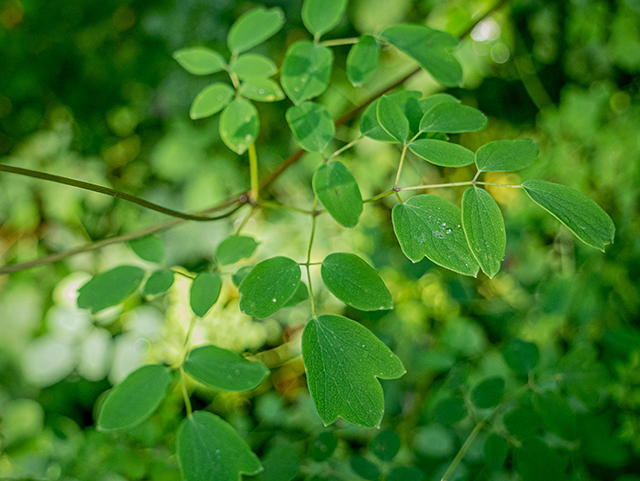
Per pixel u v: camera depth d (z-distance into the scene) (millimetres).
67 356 519
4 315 555
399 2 521
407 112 253
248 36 289
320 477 311
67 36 576
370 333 224
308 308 538
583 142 511
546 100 562
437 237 220
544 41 557
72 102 607
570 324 418
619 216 489
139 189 607
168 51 567
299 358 541
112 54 585
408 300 458
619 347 362
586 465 374
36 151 603
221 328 530
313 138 247
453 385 329
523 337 415
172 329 525
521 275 473
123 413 241
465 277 449
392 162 553
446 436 336
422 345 459
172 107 586
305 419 386
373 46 272
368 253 519
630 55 531
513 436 296
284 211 555
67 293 547
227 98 281
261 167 568
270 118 575
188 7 548
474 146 592
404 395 421
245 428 404
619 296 440
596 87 544
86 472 363
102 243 288
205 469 231
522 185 224
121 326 532
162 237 565
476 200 222
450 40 278
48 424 471
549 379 306
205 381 247
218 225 562
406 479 298
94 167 607
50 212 597
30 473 366
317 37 272
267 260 235
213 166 571
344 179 238
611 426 338
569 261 459
